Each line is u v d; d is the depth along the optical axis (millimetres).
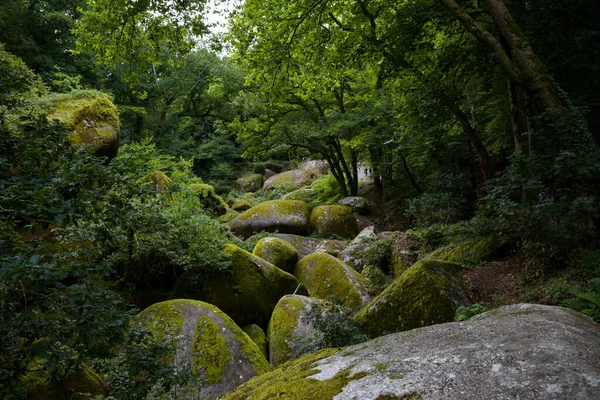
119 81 21719
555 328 2018
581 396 1368
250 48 9000
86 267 1656
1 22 14258
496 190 5125
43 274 1380
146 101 25156
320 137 15430
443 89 7594
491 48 5586
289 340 5605
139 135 23734
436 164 13984
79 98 8484
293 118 16875
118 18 5742
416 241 9086
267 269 7938
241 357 4914
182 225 7195
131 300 6609
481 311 4172
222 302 6953
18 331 1473
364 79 14195
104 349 1646
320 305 4512
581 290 3830
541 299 4406
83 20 5832
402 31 8023
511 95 6988
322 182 21125
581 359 1623
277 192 22844
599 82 6105
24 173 1920
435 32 8148
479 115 11516
